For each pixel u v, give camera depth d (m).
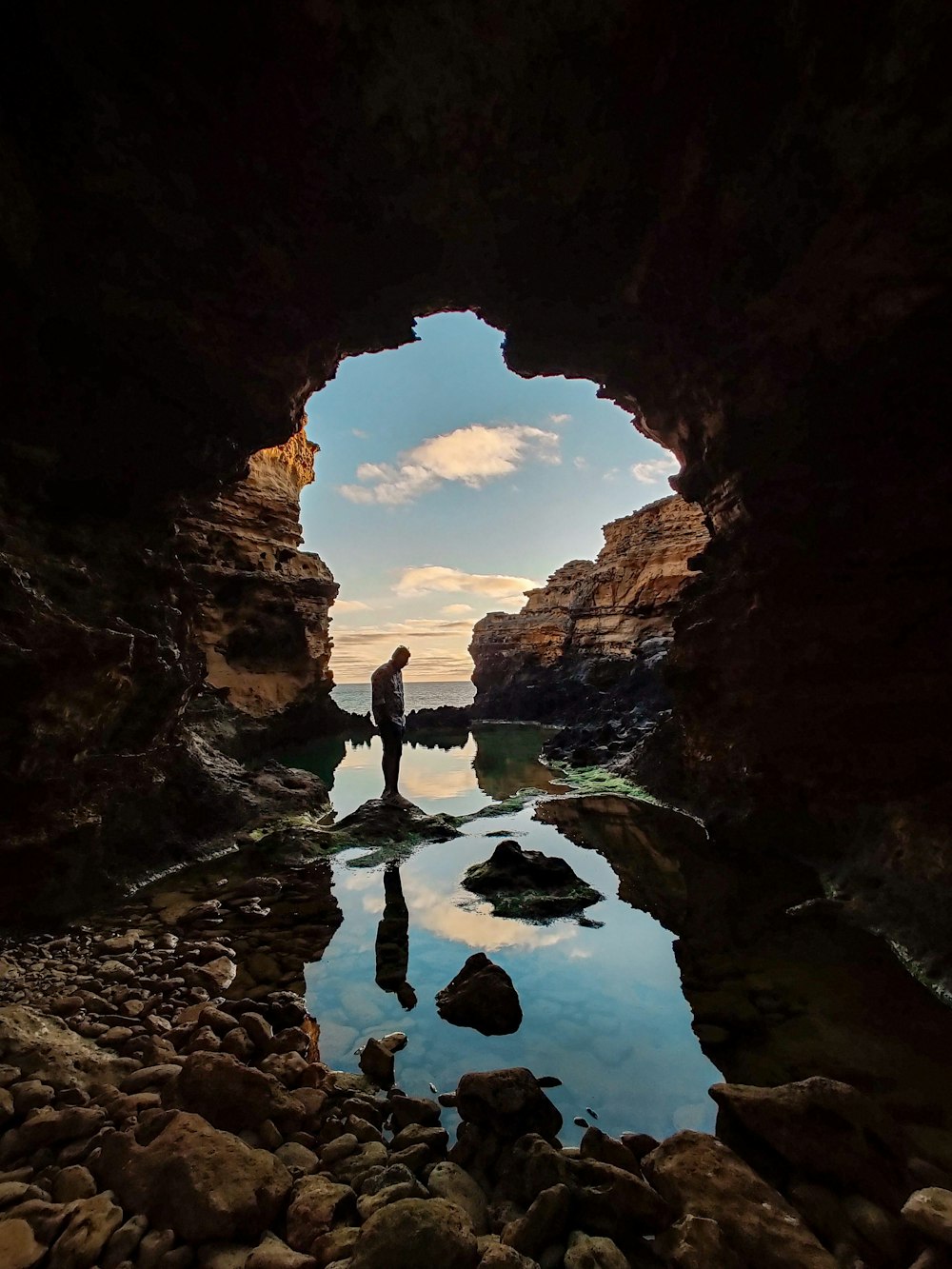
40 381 6.72
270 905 6.36
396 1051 3.77
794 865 7.17
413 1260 2.06
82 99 5.78
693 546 22.19
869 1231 2.24
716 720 9.47
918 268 5.80
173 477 8.69
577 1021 4.07
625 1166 2.72
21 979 4.59
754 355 8.09
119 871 6.89
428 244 8.19
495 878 6.84
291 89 6.25
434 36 5.88
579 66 6.12
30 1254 2.16
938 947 4.64
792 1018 3.99
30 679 5.50
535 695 30.20
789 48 5.34
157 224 6.91
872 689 6.46
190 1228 2.31
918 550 6.16
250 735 15.41
